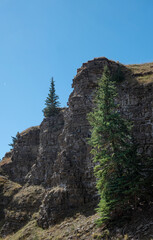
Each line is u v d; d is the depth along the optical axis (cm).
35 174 4109
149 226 1585
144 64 3706
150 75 3102
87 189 2750
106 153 2009
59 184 2919
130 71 3356
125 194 1830
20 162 4997
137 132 2631
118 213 1841
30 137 5253
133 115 2753
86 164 2894
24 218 3281
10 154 5869
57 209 2636
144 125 2623
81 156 2977
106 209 1827
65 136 3338
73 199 2669
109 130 1959
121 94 2978
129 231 1644
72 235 2047
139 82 2970
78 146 3045
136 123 2684
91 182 2745
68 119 3394
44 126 4681
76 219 2389
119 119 2031
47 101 5394
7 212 3550
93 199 2642
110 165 1931
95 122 2062
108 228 1808
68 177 2822
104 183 1908
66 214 2575
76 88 3512
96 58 3556
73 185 2761
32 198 3556
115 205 1794
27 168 4859
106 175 1939
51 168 3900
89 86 3341
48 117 4788
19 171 4875
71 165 2942
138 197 1886
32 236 2547
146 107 2698
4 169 5038
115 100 2973
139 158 2031
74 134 3134
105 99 2109
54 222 2556
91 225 2034
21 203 3559
